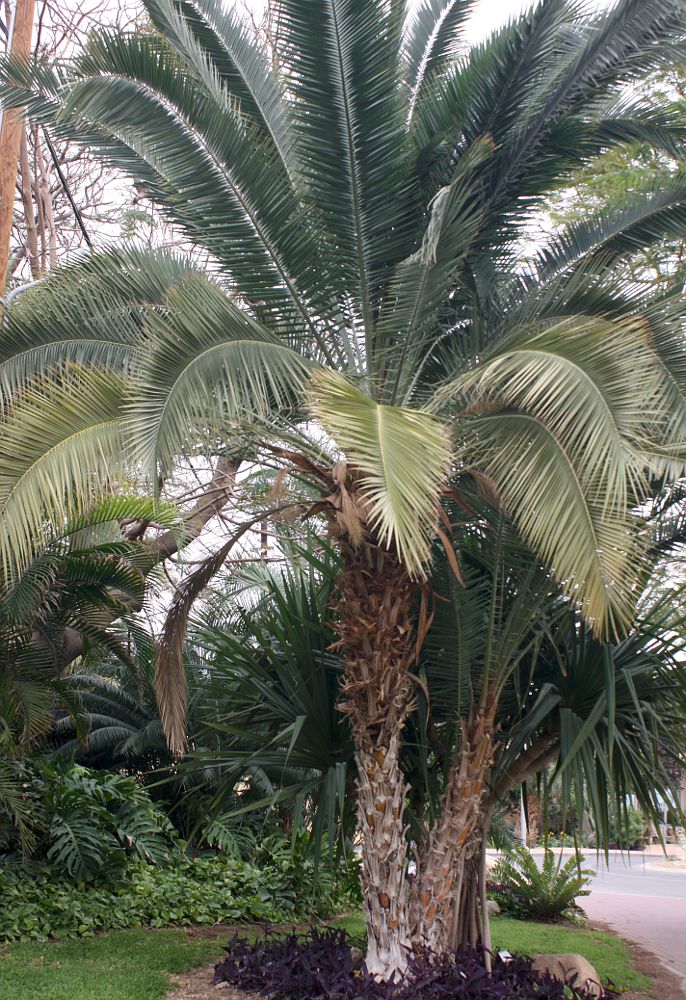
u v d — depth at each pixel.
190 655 12.46
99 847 10.55
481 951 7.10
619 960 10.67
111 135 7.14
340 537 6.44
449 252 6.49
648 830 43.44
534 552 6.30
